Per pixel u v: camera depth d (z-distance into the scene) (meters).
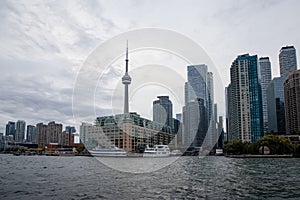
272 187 16.47
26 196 13.55
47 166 36.78
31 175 23.58
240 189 15.56
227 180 19.53
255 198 13.21
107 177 21.00
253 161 50.59
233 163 42.91
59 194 14.02
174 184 17.12
